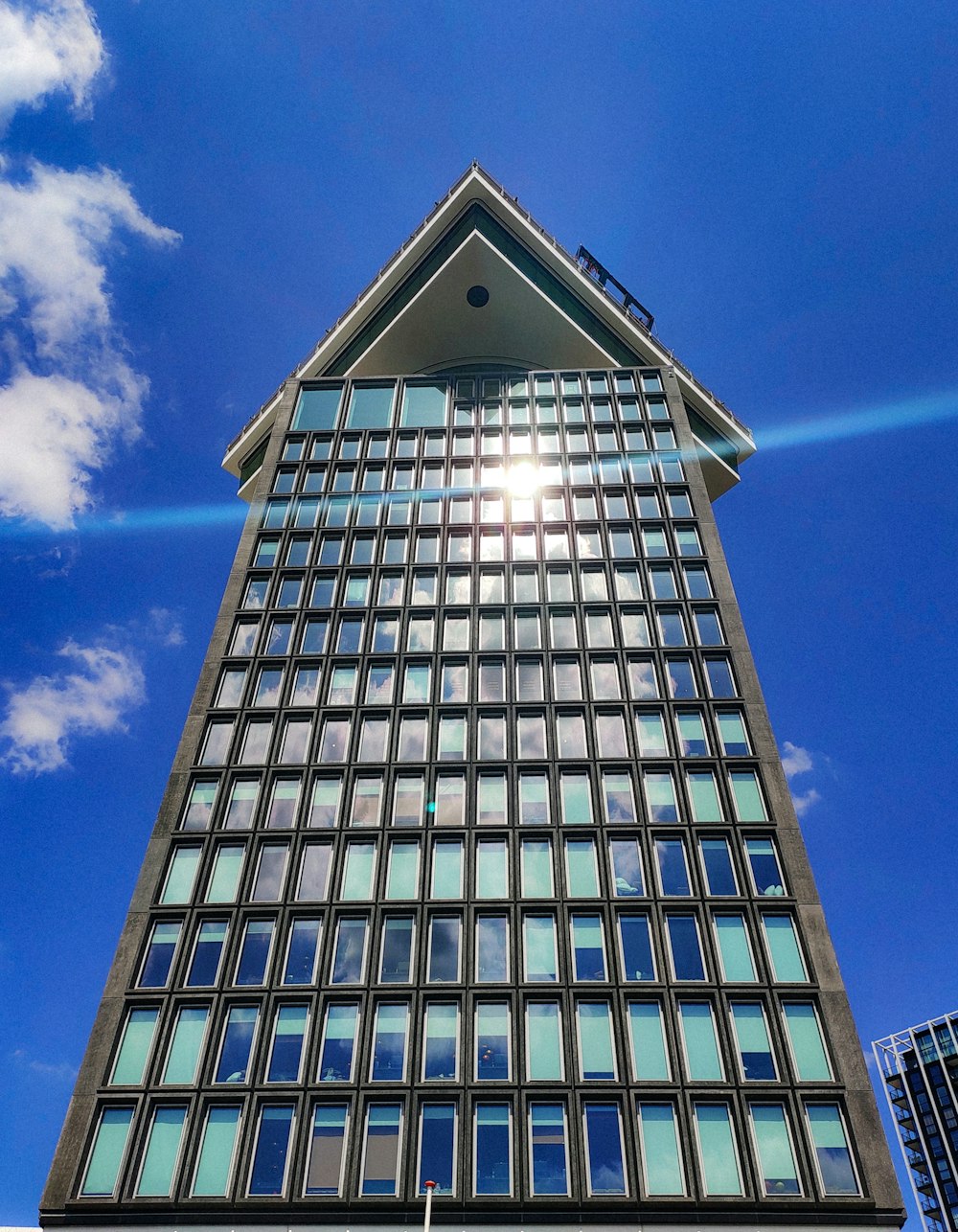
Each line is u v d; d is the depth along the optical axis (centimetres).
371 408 6338
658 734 4403
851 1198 3019
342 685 4722
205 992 3578
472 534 5422
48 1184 3120
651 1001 3500
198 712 4619
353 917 3791
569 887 3850
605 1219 3006
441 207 6656
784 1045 3369
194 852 4062
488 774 4281
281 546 5456
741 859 3903
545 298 6638
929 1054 12181
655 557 5238
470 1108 3247
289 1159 3164
